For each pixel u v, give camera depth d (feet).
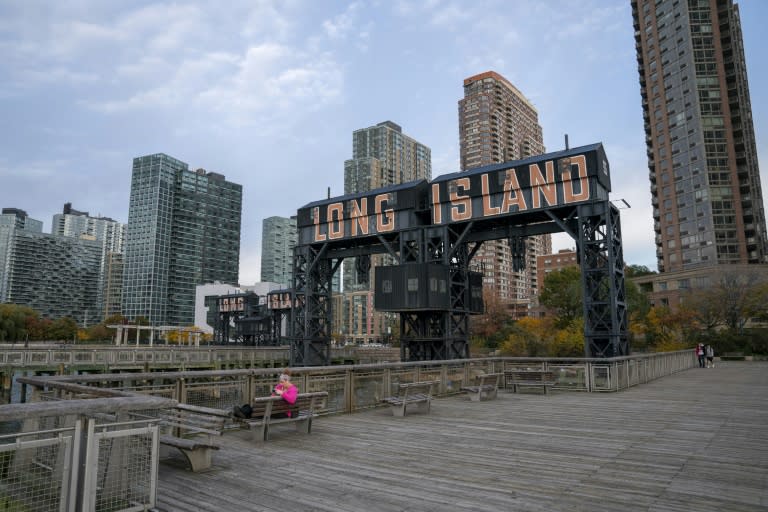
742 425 38.86
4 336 311.27
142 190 634.43
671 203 330.54
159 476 24.17
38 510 16.55
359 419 42.06
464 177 106.83
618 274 94.38
